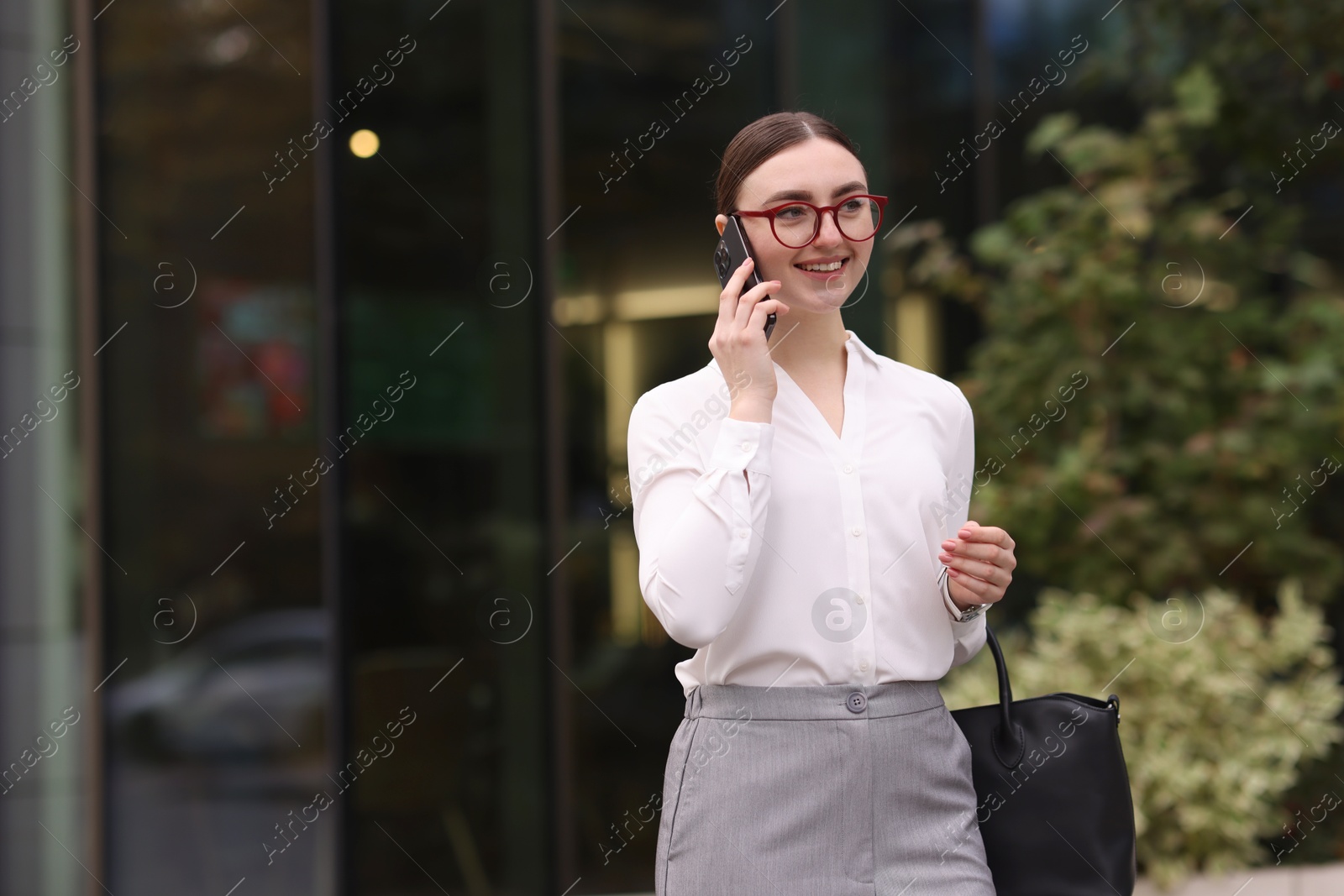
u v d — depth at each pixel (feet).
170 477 14.35
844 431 5.97
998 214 19.49
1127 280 16.31
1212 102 16.93
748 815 5.61
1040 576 17.47
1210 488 16.89
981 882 5.75
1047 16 19.62
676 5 17.04
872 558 5.81
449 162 15.75
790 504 5.78
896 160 18.81
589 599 16.39
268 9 14.90
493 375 15.98
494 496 15.96
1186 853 13.14
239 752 14.58
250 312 14.78
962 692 13.56
